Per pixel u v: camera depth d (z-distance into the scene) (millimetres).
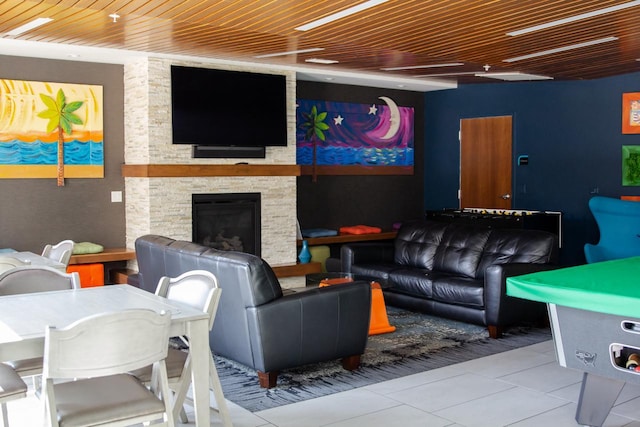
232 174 8133
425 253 7262
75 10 5301
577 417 3777
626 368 3293
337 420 3887
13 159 7328
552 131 9594
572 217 9477
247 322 4434
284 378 4707
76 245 7500
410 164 10797
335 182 9938
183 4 5082
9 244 7375
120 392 2906
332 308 4637
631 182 8891
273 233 8602
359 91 10086
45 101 7492
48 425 2611
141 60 7621
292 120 8727
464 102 10453
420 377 4719
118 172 8047
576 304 3320
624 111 8906
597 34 6180
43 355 2807
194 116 7855
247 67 8250
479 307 6027
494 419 3898
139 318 2686
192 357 3146
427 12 5273
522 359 5184
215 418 3904
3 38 6613
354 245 7520
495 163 10172
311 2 4973
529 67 8273
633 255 7527
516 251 6410
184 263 4984
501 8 5145
